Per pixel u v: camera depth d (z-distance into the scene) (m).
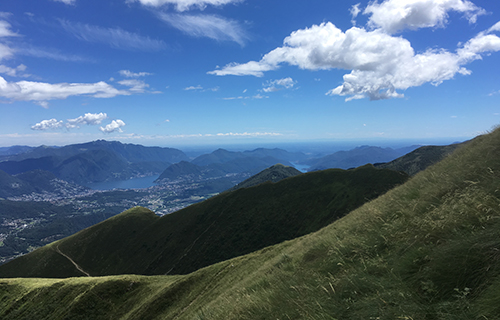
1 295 56.03
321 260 7.86
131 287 49.47
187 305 34.44
